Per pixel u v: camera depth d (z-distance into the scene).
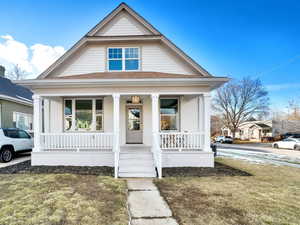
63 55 8.30
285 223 3.07
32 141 9.45
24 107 13.23
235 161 9.23
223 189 4.67
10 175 5.77
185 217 3.25
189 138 7.34
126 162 6.62
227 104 36.28
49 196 4.06
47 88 7.30
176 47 8.47
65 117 8.78
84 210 3.44
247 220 3.16
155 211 3.46
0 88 12.05
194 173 6.22
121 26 8.79
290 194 4.37
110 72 8.55
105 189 4.59
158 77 7.30
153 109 7.24
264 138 33.09
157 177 5.77
